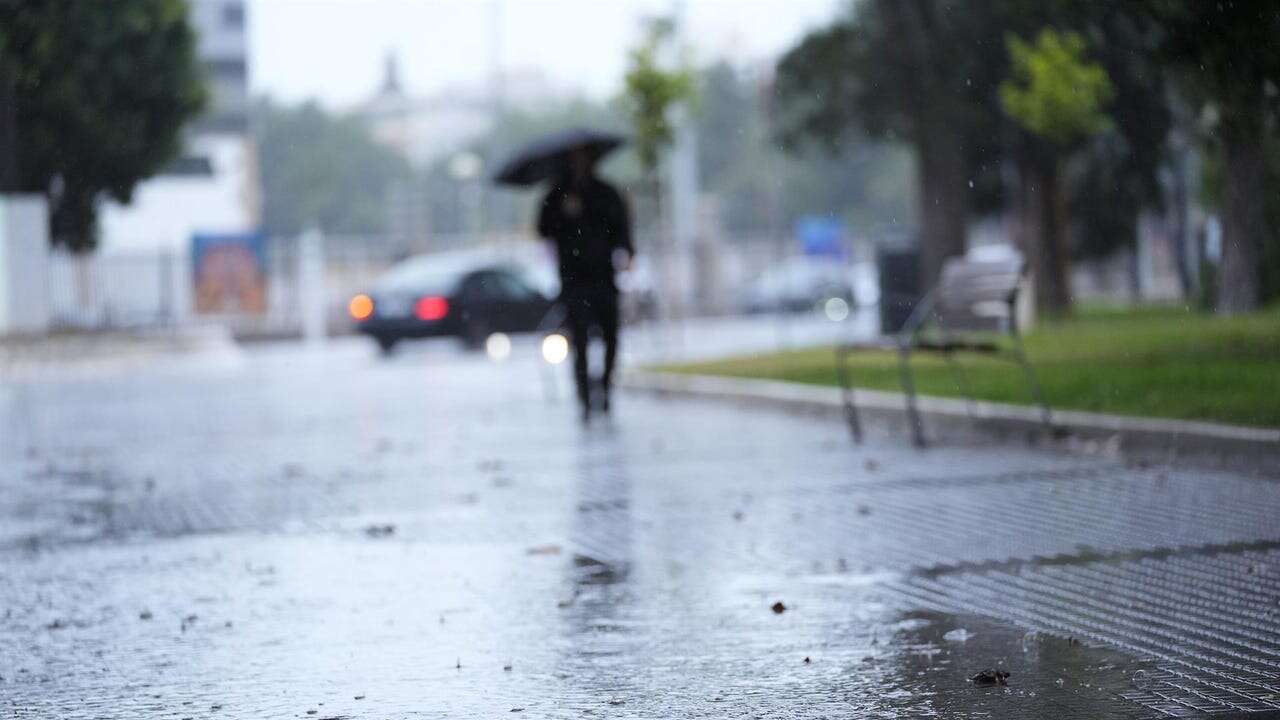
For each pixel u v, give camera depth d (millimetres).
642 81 60719
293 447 33719
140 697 13516
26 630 16328
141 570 19594
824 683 13398
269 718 12727
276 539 21641
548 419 38688
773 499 23938
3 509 25594
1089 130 54844
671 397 44156
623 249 37750
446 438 34656
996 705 12508
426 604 17109
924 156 65000
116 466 31344
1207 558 18156
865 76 65438
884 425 33812
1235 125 37375
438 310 77375
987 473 25859
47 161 81062
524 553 20047
